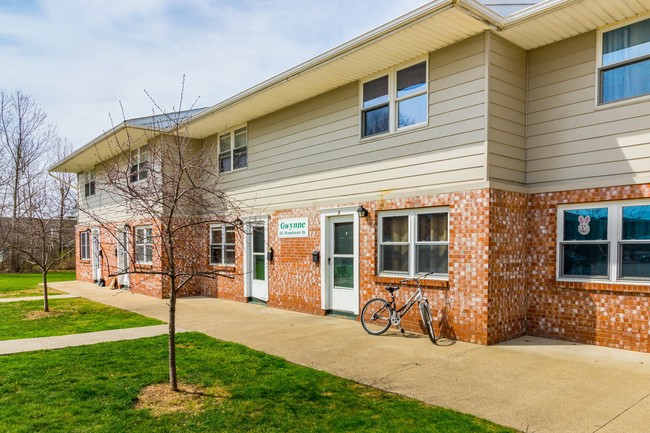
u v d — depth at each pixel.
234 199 13.36
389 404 4.87
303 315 10.66
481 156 7.64
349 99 10.16
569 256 7.77
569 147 7.79
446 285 8.02
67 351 7.11
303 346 7.52
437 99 8.38
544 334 7.95
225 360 6.57
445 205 8.12
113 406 4.77
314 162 10.99
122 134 13.56
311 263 10.91
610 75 7.42
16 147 27.52
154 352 7.04
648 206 6.91
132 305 12.67
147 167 7.50
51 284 19.33
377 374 5.95
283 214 11.82
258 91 10.76
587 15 7.15
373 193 9.48
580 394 5.15
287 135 11.83
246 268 13.09
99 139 14.77
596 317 7.35
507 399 5.01
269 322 9.76
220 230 14.18
